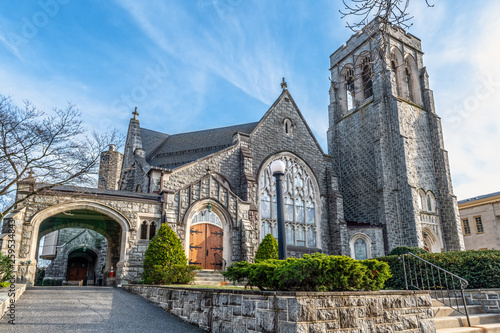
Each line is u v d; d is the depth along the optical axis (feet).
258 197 96.58
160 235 65.92
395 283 51.34
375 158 119.44
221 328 30.76
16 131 56.13
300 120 113.50
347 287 28.35
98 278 109.19
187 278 59.47
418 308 31.45
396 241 109.19
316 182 109.09
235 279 33.37
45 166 57.88
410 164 115.24
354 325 26.23
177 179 85.20
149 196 73.36
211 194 80.12
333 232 105.91
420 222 109.29
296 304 23.84
